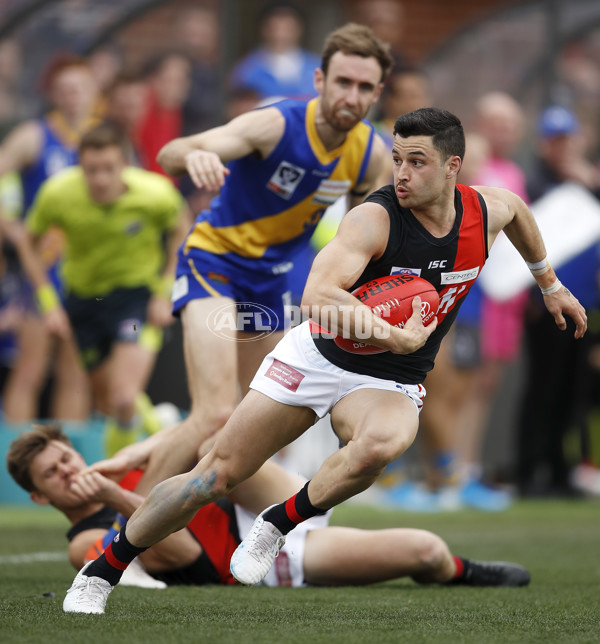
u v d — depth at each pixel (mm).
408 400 13492
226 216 18469
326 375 13398
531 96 42594
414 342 12680
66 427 32188
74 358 33656
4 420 34219
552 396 37062
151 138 37000
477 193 13742
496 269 33656
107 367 30641
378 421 12984
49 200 29531
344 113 17594
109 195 29312
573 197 34781
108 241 29812
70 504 17250
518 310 36156
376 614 14125
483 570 17531
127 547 13664
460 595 16297
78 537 17188
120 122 35094
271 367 13562
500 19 42344
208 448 17266
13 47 38906
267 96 36188
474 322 33750
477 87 42625
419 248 13188
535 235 14555
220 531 17156
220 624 12992
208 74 39031
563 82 42594
